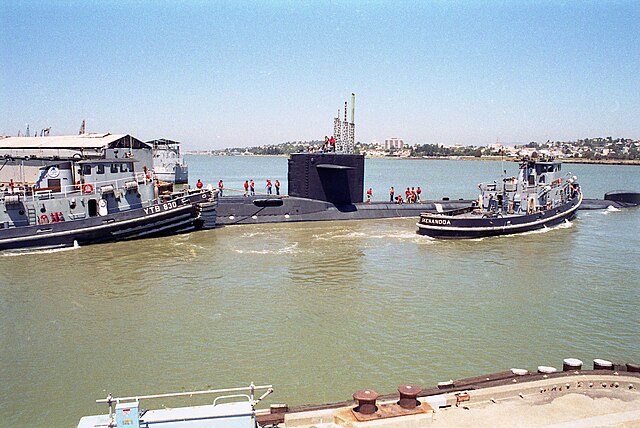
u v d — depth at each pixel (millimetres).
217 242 38344
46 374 17422
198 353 18984
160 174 97000
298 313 23047
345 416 9516
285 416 9930
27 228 34656
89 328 21250
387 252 35531
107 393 16234
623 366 12188
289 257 33594
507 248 37156
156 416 9016
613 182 122438
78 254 34062
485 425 9562
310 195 49188
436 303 24562
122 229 38125
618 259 33688
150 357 18641
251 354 18891
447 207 54062
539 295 25906
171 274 29203
